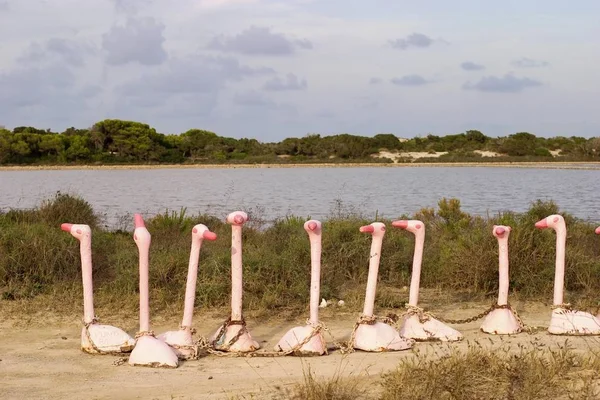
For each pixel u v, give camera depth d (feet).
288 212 85.10
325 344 24.88
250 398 19.66
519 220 45.44
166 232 52.03
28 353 25.35
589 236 47.83
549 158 316.60
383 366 22.76
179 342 24.57
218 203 105.09
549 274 36.35
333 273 37.37
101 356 24.77
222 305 33.71
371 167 277.85
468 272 37.27
